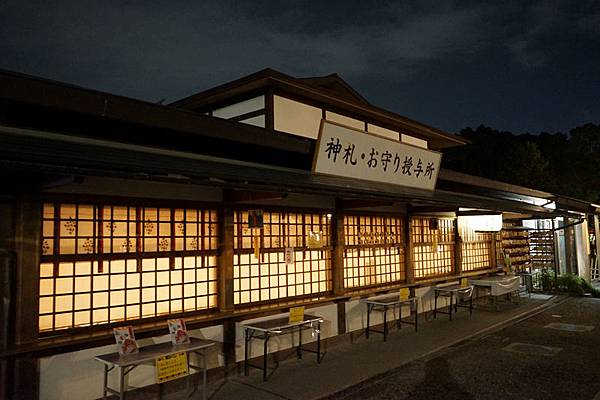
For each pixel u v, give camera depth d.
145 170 4.70
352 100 9.87
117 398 5.77
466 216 13.96
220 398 6.32
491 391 6.56
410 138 12.53
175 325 6.02
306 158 8.26
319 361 8.04
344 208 9.53
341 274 9.37
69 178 4.65
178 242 6.71
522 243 18.80
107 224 5.96
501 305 14.26
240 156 7.40
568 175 28.84
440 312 12.35
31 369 5.05
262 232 7.98
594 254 23.97
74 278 5.62
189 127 6.09
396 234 11.29
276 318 7.84
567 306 14.30
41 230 5.28
